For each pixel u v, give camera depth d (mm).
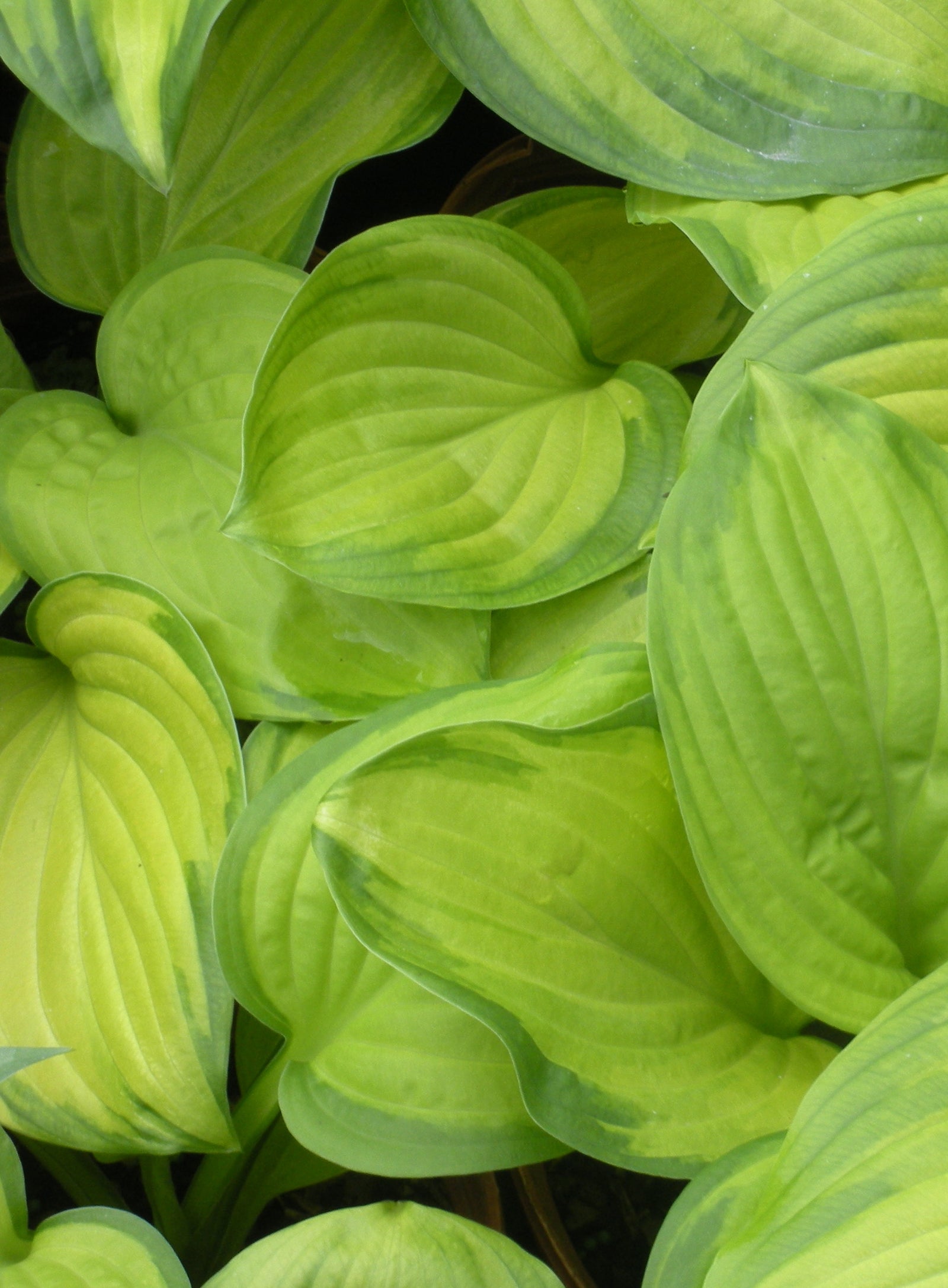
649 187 957
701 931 870
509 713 883
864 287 906
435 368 933
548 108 952
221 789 907
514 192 1148
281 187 1002
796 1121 814
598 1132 836
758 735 851
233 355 947
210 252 960
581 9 941
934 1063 813
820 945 859
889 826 864
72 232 1020
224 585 923
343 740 885
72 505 932
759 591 852
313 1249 848
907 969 879
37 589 1124
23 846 924
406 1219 852
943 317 905
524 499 926
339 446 911
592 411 951
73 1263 866
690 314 1069
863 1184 798
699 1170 839
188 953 896
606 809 858
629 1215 1012
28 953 909
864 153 943
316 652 920
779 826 854
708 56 943
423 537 909
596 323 1071
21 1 879
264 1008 887
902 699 854
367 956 886
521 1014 834
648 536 920
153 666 917
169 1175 959
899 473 855
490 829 846
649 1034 854
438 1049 875
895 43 940
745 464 855
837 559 854
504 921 842
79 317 1181
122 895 907
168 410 955
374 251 920
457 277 938
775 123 946
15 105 1186
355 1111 868
